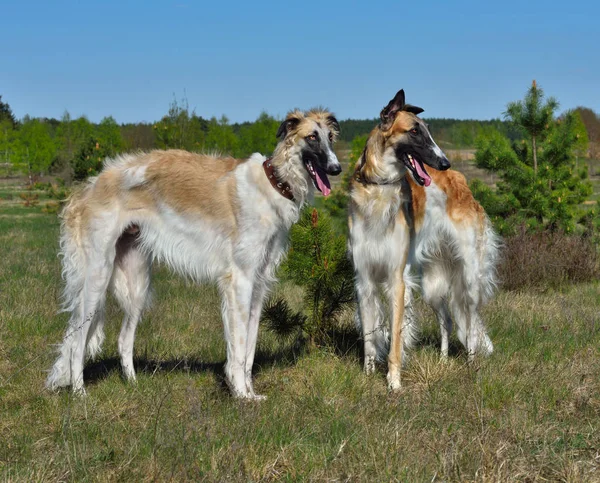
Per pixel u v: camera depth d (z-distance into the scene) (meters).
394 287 5.38
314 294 6.11
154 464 3.57
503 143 11.01
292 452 3.83
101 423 4.25
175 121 15.60
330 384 5.09
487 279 6.39
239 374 4.88
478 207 6.42
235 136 37.03
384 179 5.29
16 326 6.65
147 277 5.36
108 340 6.38
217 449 3.75
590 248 10.85
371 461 3.69
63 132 50.53
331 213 12.81
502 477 3.52
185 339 6.66
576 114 11.04
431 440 4.06
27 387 4.93
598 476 3.62
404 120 5.23
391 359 5.30
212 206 4.93
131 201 4.99
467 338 6.21
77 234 4.98
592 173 43.50
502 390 4.87
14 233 17.64
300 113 4.94
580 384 5.05
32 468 3.53
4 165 56.62
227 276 4.91
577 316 7.39
